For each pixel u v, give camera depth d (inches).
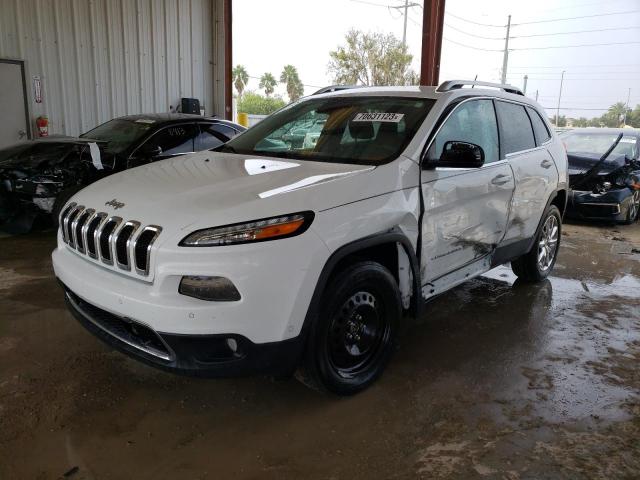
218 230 98.0
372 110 148.7
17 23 399.9
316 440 106.7
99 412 113.8
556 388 130.2
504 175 162.7
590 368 141.7
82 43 435.5
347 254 110.9
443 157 131.0
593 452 105.0
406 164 128.3
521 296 198.5
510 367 140.6
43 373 128.8
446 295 197.0
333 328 114.7
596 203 331.3
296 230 103.1
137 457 99.9
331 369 114.8
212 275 96.4
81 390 121.9
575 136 394.3
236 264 96.7
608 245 292.4
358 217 113.0
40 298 177.6
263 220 100.5
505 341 157.2
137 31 467.2
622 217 336.2
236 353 102.0
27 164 257.4
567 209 343.9
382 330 127.4
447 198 138.1
